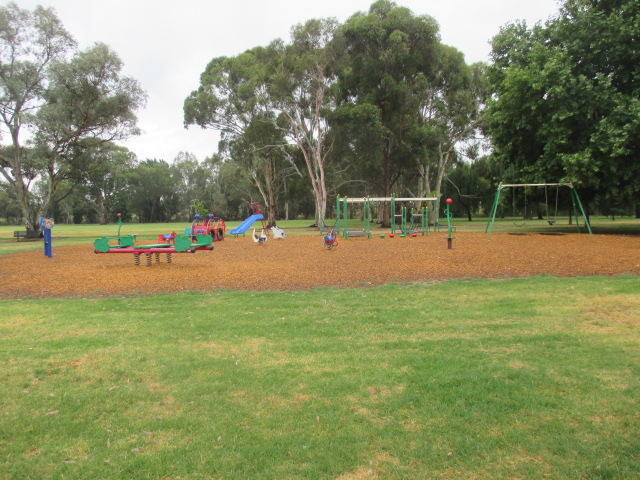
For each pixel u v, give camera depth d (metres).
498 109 24.88
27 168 33.91
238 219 97.31
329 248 16.94
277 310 6.70
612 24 19.94
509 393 3.54
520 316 5.97
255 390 3.75
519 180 25.27
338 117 35.09
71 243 25.20
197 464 2.71
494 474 2.54
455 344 4.82
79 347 4.99
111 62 30.38
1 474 2.63
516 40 25.00
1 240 30.28
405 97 34.75
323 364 4.32
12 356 4.70
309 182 45.97
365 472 2.59
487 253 13.62
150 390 3.81
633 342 4.70
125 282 9.66
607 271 9.59
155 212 100.81
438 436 2.95
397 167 38.97
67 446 2.95
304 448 2.84
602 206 41.75
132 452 2.85
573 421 3.09
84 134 33.22
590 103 20.12
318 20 32.56
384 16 35.47
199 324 5.94
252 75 35.53
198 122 40.88
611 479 2.46
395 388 3.71
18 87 28.95
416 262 11.99
